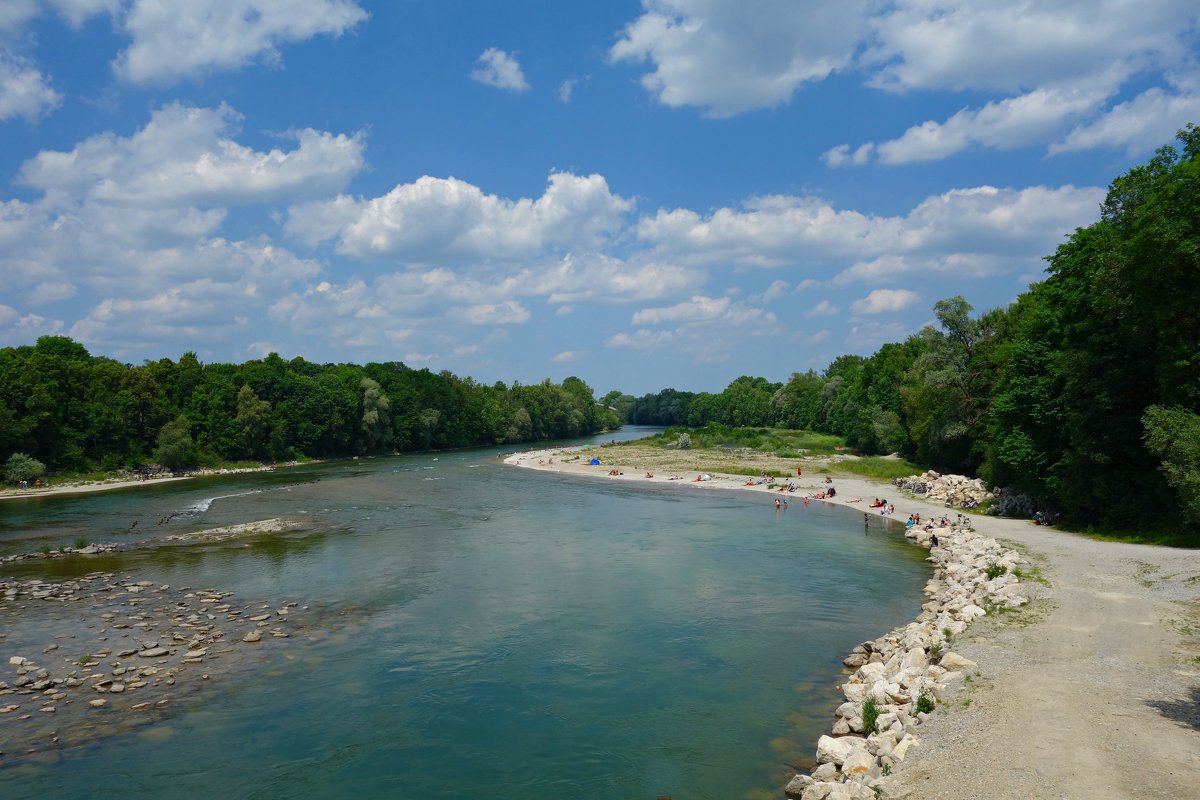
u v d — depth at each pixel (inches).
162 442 3833.7
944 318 3043.8
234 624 1157.7
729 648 1059.9
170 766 704.4
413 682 928.3
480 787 669.9
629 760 719.1
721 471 3956.7
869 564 1633.9
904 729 677.9
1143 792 511.5
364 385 5625.0
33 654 998.4
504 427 7504.9
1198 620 937.5
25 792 649.6
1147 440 1376.7
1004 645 885.8
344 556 1695.4
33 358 3543.3
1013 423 2039.9
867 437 4771.2
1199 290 1291.8
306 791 663.1
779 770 691.4
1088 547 1461.6
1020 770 558.6
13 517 2268.7
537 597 1339.8
